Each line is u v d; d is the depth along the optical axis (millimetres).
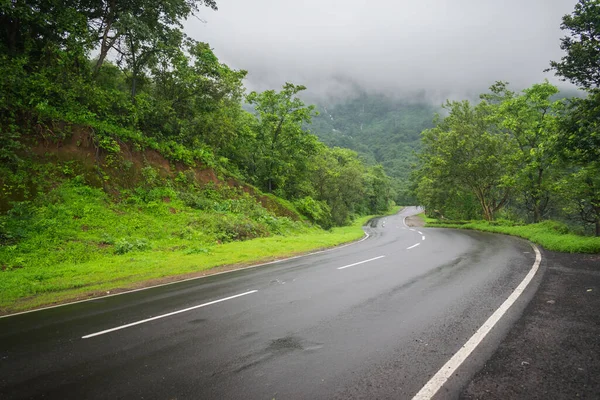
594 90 13867
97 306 7453
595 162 17500
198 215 19656
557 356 4133
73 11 18516
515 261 10820
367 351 4465
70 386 3881
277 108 31844
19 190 14469
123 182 18844
